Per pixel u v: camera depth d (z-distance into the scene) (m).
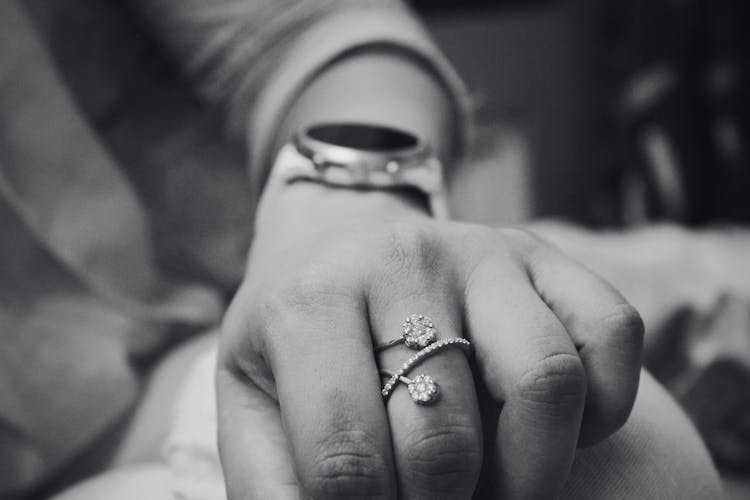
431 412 0.23
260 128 0.43
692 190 0.96
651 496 0.25
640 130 0.97
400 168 0.34
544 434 0.23
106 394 0.40
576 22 1.00
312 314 0.24
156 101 0.51
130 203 0.44
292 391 0.23
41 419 0.39
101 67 0.49
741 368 0.45
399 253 0.26
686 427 0.28
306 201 0.34
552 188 1.02
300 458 0.23
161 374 0.43
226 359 0.27
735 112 0.94
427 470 0.22
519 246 0.27
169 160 0.51
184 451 0.30
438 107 0.43
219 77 0.46
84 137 0.42
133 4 0.48
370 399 0.23
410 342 0.24
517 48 0.99
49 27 0.47
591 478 0.25
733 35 0.94
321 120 0.40
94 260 0.41
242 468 0.25
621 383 0.25
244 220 0.52
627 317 0.25
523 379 0.23
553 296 0.26
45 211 0.40
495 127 0.97
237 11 0.46
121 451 0.40
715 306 0.46
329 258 0.26
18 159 0.40
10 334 0.39
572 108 1.01
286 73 0.43
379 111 0.40
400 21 0.45
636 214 0.97
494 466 0.24
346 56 0.43
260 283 0.27
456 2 0.99
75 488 0.32
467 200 0.90
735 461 0.49
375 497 0.22
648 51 0.97
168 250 0.51
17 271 0.40
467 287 0.25
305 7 0.45
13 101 0.40
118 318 0.42
